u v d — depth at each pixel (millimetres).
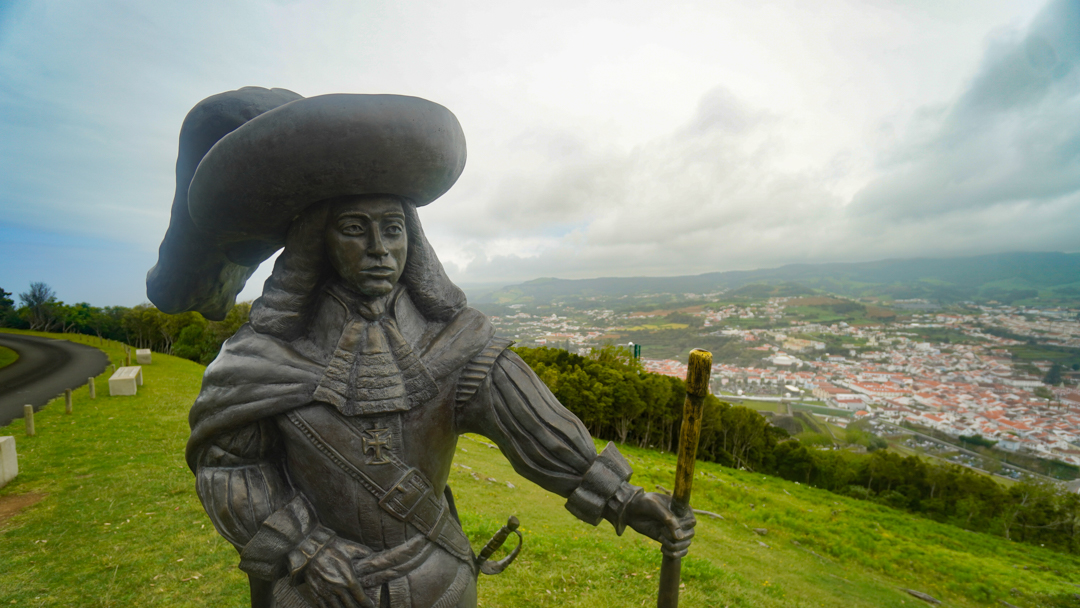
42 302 55125
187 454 2094
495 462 14336
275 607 1998
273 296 2002
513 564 6809
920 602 11133
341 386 1928
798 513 20203
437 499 2160
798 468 39656
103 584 6047
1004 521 30969
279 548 1932
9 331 51312
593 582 6465
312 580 1919
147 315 41188
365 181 1742
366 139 1599
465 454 14633
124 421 14656
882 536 18875
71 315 53312
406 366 1995
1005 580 15508
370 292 1924
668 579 1967
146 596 5820
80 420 14719
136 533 7348
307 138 1576
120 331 49625
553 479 2115
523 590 6184
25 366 28391
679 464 1974
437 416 2061
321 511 2000
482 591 6105
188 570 6367
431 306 2156
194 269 2391
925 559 16484
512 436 2102
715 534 13039
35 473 9961
